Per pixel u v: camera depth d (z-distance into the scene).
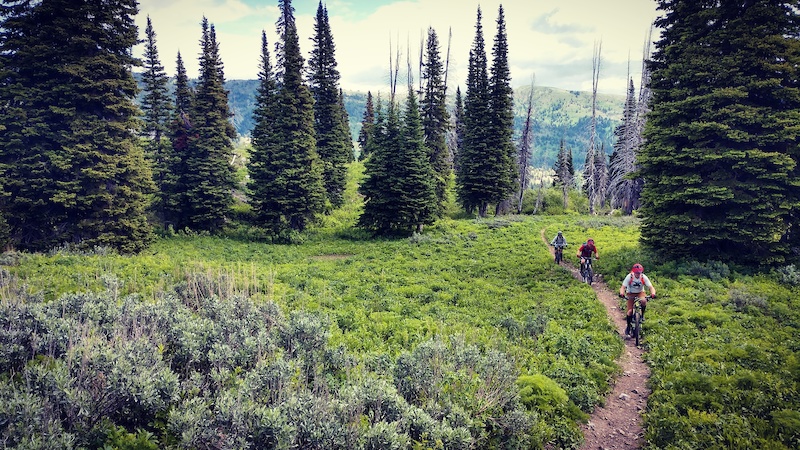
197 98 38.25
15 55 22.98
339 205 48.47
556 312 14.45
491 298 16.78
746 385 8.16
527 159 57.81
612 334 12.12
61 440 5.01
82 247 23.28
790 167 16.62
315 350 9.01
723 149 17.75
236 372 7.52
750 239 17.41
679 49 19.47
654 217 20.05
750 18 17.25
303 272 21.58
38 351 7.35
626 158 48.59
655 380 9.06
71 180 23.73
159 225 36.78
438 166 44.75
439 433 6.12
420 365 8.16
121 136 26.03
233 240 35.38
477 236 32.97
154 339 8.23
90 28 23.61
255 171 37.97
